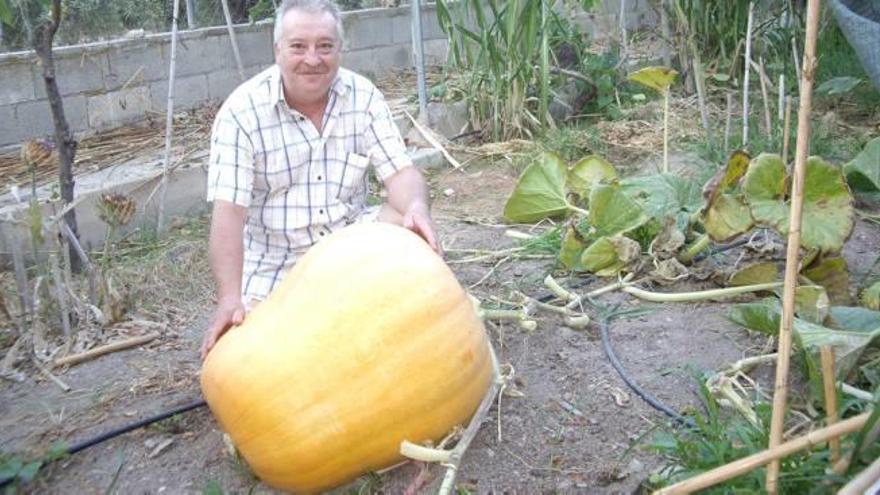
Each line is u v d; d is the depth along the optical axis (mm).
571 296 2420
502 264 2758
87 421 1996
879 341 1951
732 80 4672
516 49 4105
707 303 2375
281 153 2057
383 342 1619
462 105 4367
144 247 3076
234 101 2002
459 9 4246
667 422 1849
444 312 1689
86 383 2172
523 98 4199
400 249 1741
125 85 4113
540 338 2232
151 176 3338
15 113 3770
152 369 2223
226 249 1941
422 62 4152
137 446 1894
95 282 2510
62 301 2344
